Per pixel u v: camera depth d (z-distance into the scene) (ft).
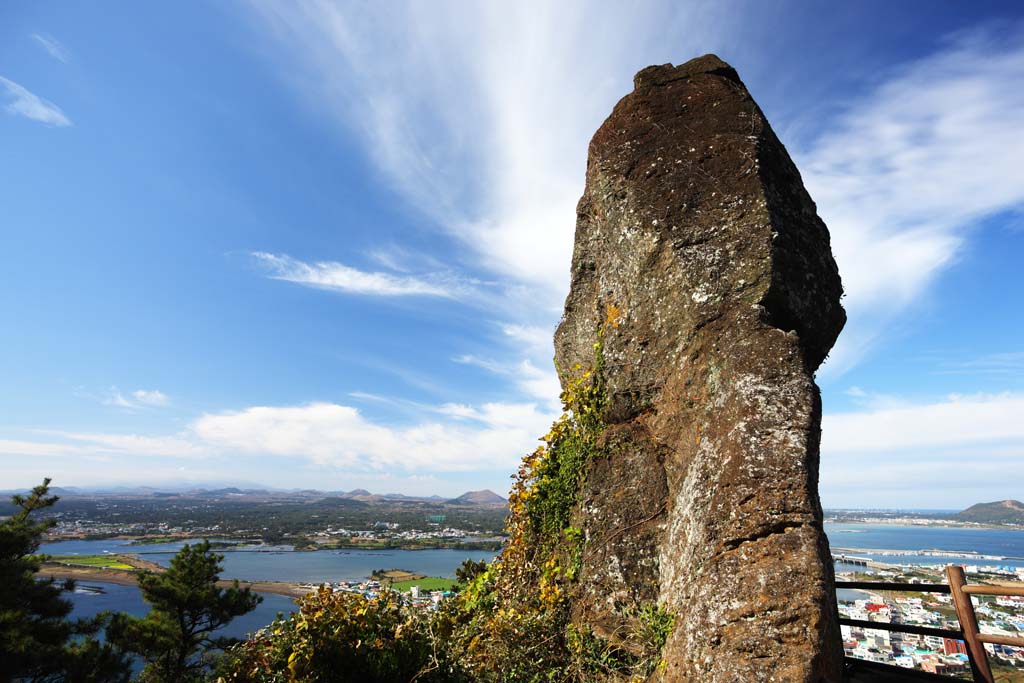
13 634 37.83
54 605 43.29
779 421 13.88
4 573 40.96
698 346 17.35
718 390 15.94
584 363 23.04
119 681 43.88
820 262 19.02
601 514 18.90
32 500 44.88
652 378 19.34
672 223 19.49
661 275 19.36
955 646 30.17
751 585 12.04
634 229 20.54
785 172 20.10
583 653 16.78
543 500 21.33
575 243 25.05
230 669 15.44
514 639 17.10
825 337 18.90
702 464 14.75
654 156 21.17
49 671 39.73
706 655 12.01
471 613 19.99
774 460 13.29
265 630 16.49
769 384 14.61
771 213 18.03
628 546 17.79
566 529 19.99
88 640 43.65
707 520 13.61
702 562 13.32
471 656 16.38
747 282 17.15
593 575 18.17
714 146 20.10
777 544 12.19
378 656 15.28
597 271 23.75
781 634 11.23
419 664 15.55
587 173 24.71
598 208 22.99
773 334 15.52
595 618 17.58
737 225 18.25
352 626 15.65
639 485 18.51
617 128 22.86
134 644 54.08
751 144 19.40
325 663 14.97
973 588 14.90
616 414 20.63
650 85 23.03
